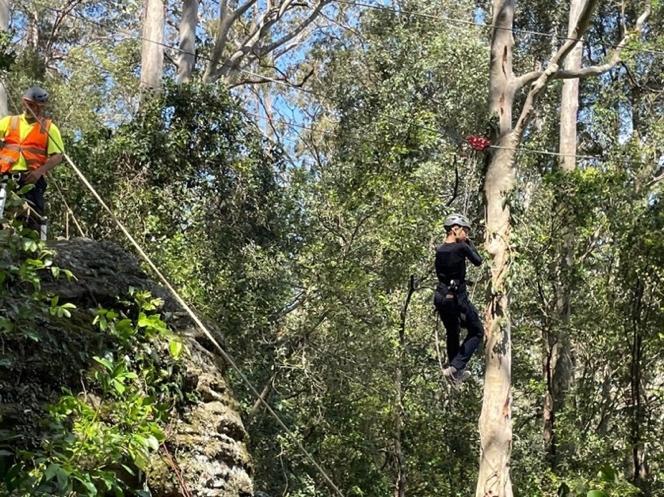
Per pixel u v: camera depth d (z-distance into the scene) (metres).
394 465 17.05
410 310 15.61
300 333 15.05
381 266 15.12
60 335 4.79
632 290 16.20
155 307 5.34
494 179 12.95
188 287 12.44
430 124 16.94
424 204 14.71
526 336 19.19
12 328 4.30
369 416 15.59
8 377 4.44
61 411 4.19
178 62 21.05
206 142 15.91
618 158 17.73
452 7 23.06
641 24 13.44
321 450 15.75
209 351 5.78
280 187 16.14
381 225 14.75
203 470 5.02
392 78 21.20
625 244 15.89
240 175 15.81
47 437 4.30
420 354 16.59
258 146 16.23
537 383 18.02
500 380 12.38
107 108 23.59
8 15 14.28
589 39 25.53
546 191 16.48
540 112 25.53
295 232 15.89
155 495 4.67
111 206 13.88
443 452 17.28
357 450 15.85
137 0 21.77
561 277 16.61
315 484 15.92
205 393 5.41
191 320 5.76
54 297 4.72
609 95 22.77
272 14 23.20
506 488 12.11
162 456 4.84
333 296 14.75
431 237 15.06
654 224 15.71
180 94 15.72
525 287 16.84
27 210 6.05
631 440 16.30
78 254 5.52
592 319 16.58
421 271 15.03
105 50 24.02
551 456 17.34
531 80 13.21
